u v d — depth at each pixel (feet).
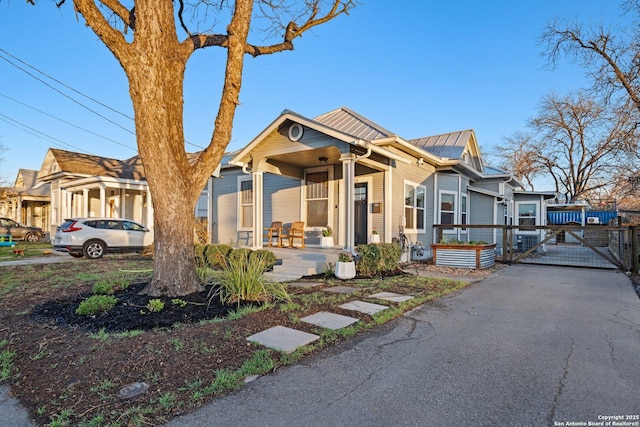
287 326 13.69
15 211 84.48
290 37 22.76
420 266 33.30
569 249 60.80
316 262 27.84
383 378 9.68
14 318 14.65
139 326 12.92
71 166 54.03
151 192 16.58
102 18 14.60
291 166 36.58
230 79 17.74
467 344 12.41
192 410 7.97
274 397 8.58
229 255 28.37
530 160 108.37
